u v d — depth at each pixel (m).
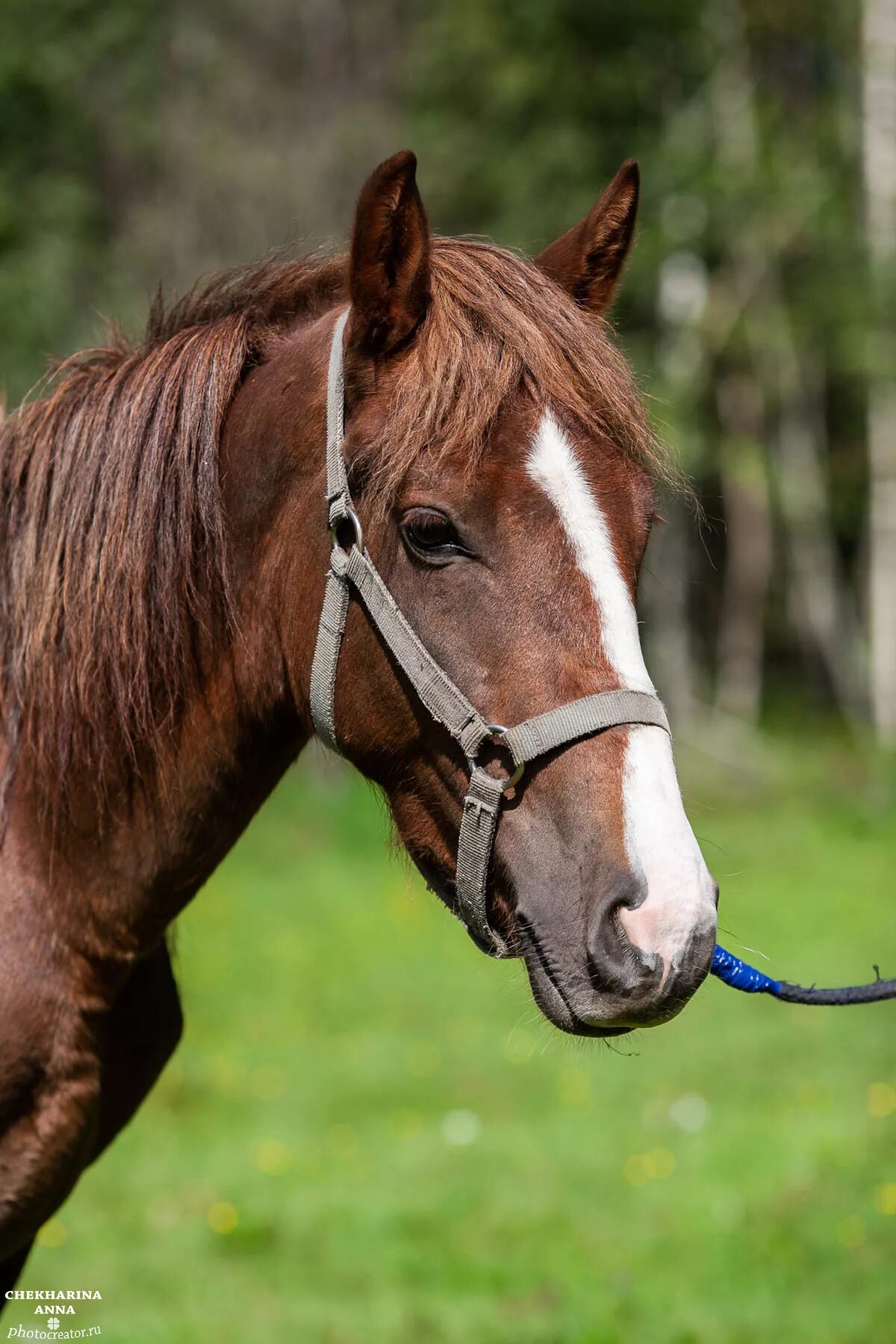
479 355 2.80
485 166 22.11
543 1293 5.73
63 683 3.18
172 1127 8.14
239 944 12.65
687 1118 7.99
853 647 31.52
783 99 27.77
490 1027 10.22
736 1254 6.02
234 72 19.78
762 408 28.44
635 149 23.48
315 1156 7.54
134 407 3.22
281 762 3.36
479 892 2.86
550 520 2.76
